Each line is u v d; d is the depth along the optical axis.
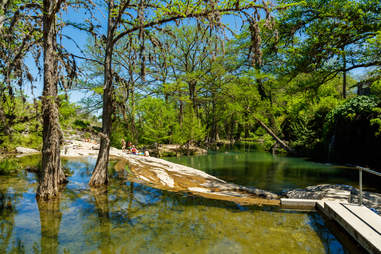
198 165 14.81
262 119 16.25
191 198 6.81
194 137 21.91
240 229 4.65
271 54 11.16
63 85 6.77
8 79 6.01
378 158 12.99
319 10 8.26
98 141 26.66
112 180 9.14
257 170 12.68
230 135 43.16
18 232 4.46
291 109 21.17
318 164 14.90
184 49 24.20
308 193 6.77
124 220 5.10
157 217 5.29
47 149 6.67
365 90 18.70
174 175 9.82
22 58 6.14
